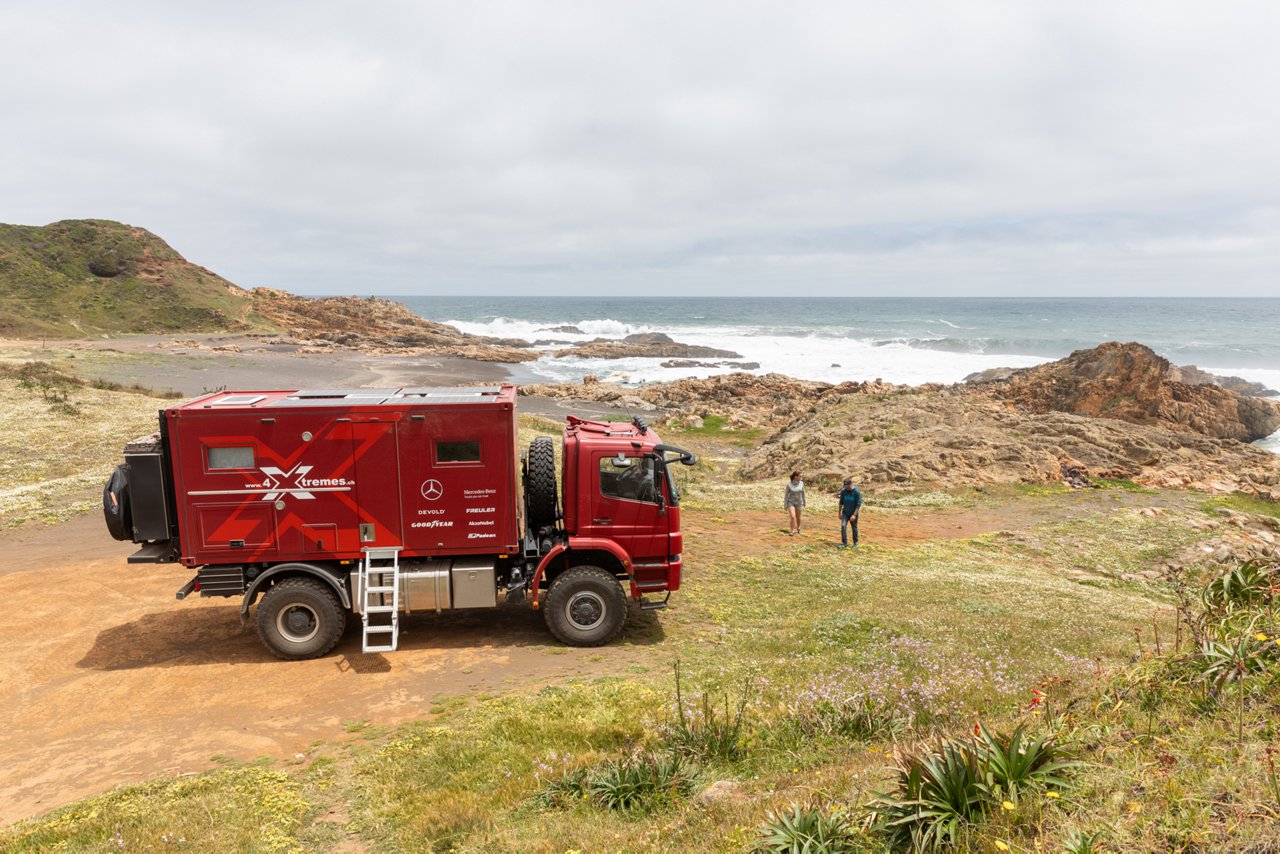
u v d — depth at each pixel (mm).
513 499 11672
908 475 28375
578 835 5961
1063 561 19953
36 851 6543
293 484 11273
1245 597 6902
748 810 5762
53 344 81750
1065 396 44656
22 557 16734
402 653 11766
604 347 101500
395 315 129375
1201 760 4840
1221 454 31516
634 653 11727
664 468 12086
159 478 11094
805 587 15719
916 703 8117
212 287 120312
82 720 9633
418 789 7461
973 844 4422
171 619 13242
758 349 106062
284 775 7945
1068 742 5453
